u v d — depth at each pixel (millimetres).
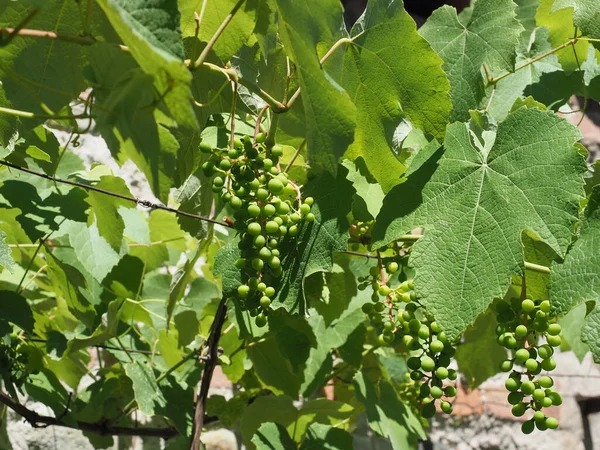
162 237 792
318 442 659
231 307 605
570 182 457
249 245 476
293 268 486
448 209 482
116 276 672
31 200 608
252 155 473
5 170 650
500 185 477
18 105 450
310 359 719
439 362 478
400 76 498
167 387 649
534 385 456
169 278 789
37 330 710
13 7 427
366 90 509
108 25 410
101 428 693
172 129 523
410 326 494
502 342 465
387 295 530
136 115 365
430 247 475
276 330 665
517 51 707
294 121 573
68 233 653
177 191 570
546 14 685
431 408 476
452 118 585
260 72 556
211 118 543
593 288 444
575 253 456
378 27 498
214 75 537
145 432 709
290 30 443
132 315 719
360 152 520
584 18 587
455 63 598
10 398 684
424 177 495
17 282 752
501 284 452
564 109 708
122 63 372
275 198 476
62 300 735
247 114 583
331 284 655
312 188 512
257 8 480
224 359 658
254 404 715
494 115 678
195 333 723
